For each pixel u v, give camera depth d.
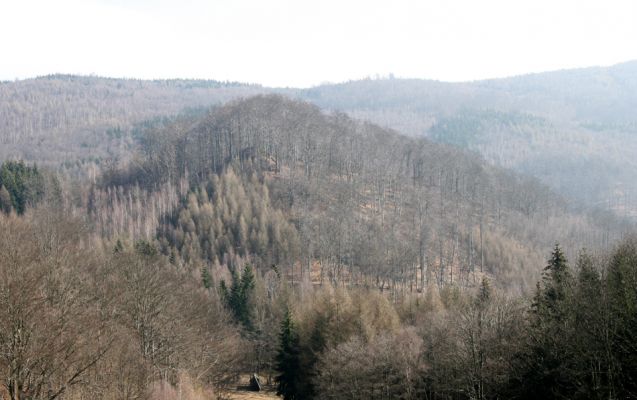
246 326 94.06
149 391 39.25
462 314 51.34
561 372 39.97
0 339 30.45
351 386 54.38
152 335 51.31
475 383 46.53
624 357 35.97
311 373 65.56
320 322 67.44
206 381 59.47
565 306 43.84
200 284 97.06
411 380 53.19
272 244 137.25
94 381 34.91
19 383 30.27
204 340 60.75
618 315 37.12
